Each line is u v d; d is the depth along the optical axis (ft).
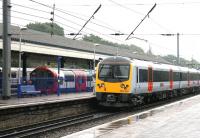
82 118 71.46
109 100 85.35
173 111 64.23
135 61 88.02
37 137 51.06
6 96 78.18
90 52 146.00
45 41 130.11
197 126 45.91
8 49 78.89
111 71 85.81
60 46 126.21
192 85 155.22
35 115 65.92
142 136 39.24
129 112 83.41
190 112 62.28
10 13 79.56
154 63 103.91
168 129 43.73
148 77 94.73
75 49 135.13
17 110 61.26
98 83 86.69
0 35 100.83
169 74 116.37
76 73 116.16
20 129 58.49
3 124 58.23
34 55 131.13
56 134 53.78
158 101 113.70
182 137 38.29
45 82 100.99
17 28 132.05
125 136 39.47
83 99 82.28
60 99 77.82
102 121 68.69
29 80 96.12
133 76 84.99
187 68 149.69
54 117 71.51
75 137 39.34
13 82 97.04
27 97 86.58
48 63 140.05
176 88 126.82
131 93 84.43
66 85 110.52
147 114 60.08
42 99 78.38
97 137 39.19
